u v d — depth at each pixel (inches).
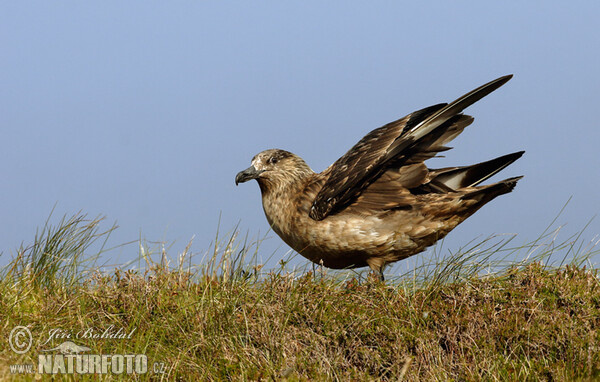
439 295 423.8
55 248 451.2
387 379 366.9
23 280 427.2
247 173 507.5
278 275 435.8
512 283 434.3
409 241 478.6
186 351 374.0
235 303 405.1
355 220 473.4
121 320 404.8
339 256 490.9
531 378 350.3
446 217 476.4
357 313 407.5
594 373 348.8
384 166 474.0
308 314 402.3
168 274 440.5
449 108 451.8
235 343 383.9
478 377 352.8
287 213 501.0
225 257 445.7
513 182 462.9
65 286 435.2
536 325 388.2
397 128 475.5
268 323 389.4
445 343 385.7
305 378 349.1
